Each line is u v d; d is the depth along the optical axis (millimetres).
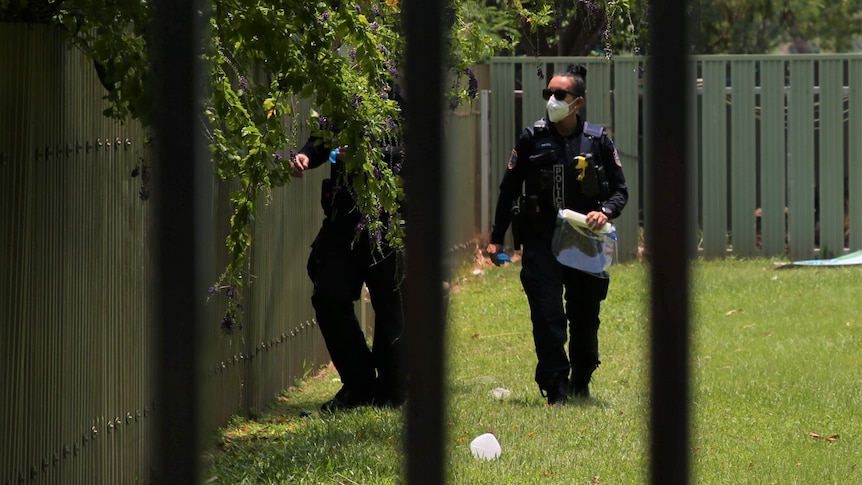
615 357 33969
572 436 23672
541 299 26797
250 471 20953
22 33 15758
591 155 26750
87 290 18625
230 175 19750
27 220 16031
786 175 56531
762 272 51812
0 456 15109
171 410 10203
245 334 26922
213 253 24266
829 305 42531
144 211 21406
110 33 16938
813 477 20781
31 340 16250
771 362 32500
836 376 30406
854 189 56219
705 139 56562
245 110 19281
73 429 18031
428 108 9938
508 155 57688
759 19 89250
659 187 9930
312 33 19125
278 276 29547
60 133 17328
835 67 55812
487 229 57188
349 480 20312
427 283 10133
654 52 9828
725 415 25906
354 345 27203
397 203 22172
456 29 27281
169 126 10117
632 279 49125
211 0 18047
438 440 10273
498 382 30266
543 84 56781
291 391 30641
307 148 26547
